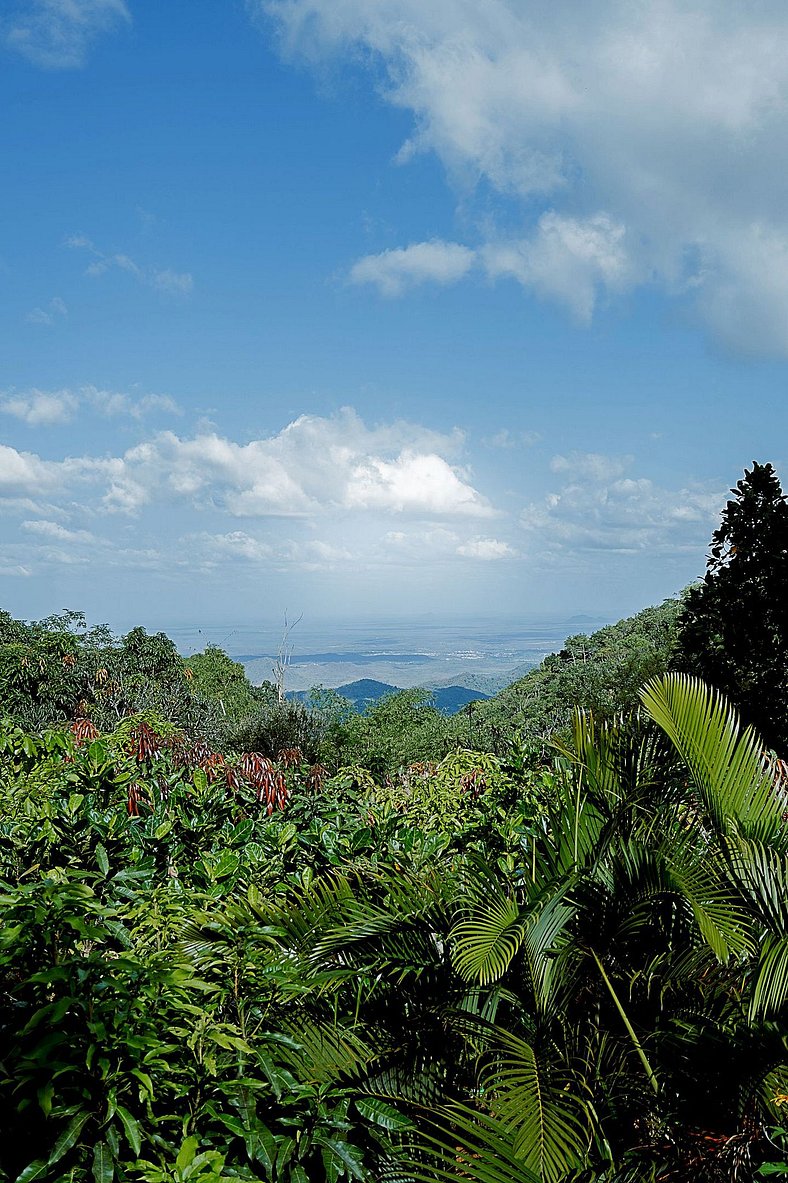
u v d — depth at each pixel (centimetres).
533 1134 229
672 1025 272
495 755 645
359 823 461
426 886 309
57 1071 187
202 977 262
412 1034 281
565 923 283
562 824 313
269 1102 232
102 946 269
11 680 2161
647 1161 251
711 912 267
